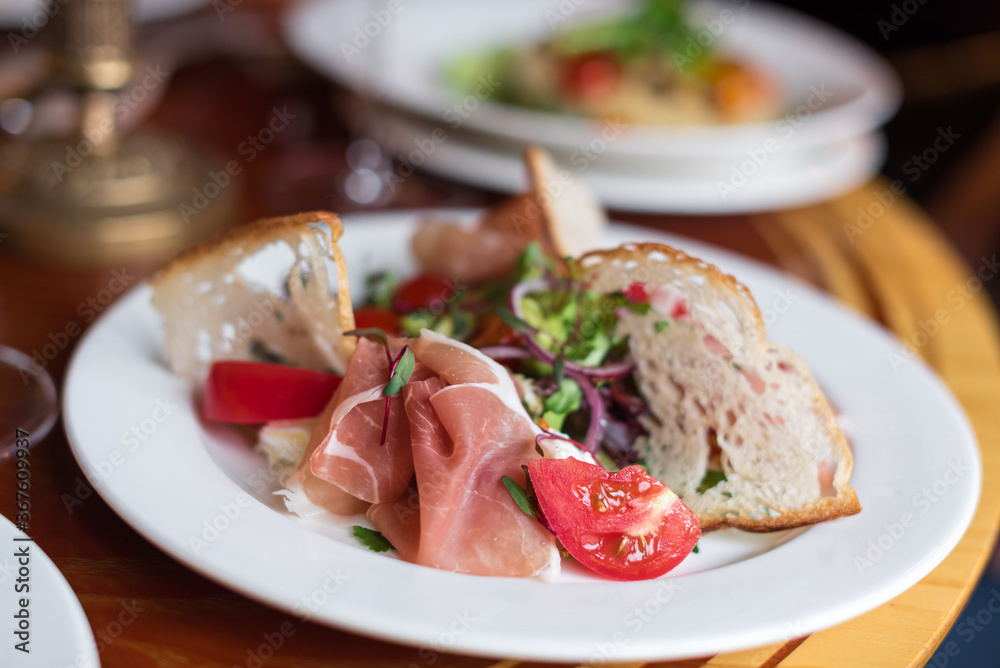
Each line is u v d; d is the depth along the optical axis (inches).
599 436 20.1
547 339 20.3
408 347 18.6
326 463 18.0
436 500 17.6
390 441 18.3
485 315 21.6
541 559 17.5
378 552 17.7
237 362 19.5
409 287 23.0
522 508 17.7
